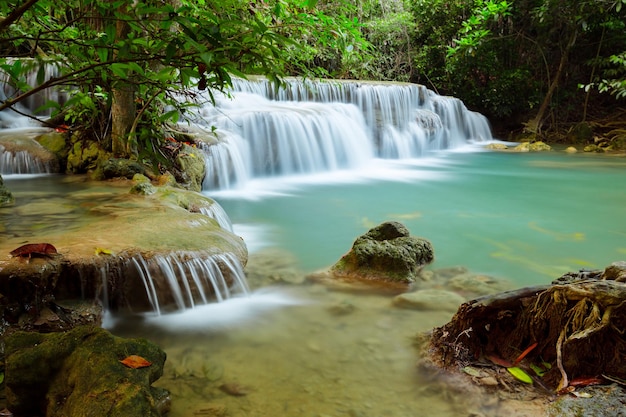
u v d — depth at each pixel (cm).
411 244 475
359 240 466
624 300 260
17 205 499
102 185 620
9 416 231
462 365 279
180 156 732
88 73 197
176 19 158
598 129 1706
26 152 719
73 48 182
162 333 330
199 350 307
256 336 328
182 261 371
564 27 1731
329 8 917
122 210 480
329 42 536
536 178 1069
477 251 553
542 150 1532
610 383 254
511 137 1797
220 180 857
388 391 261
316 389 263
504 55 1833
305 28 492
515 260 523
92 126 742
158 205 506
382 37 1844
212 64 171
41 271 310
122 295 349
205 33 164
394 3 1908
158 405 232
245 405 247
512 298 293
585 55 1814
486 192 913
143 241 381
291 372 280
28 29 271
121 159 672
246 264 467
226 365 288
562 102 1838
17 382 229
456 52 1639
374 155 1327
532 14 1703
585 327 262
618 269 300
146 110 686
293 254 523
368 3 1697
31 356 233
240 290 402
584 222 697
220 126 943
